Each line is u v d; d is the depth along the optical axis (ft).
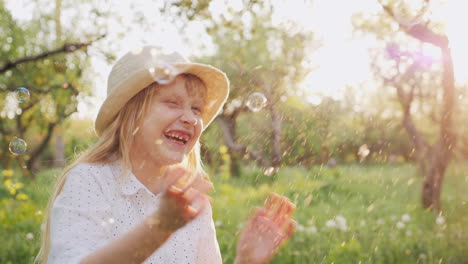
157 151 5.68
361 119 57.77
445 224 18.98
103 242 5.04
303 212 24.95
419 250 15.40
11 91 39.40
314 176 43.91
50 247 5.09
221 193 32.14
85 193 5.29
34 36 37.78
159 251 5.71
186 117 5.73
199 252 6.25
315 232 16.97
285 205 6.12
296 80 47.52
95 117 6.17
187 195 3.99
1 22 38.63
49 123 45.93
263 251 5.90
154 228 4.06
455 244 15.72
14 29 38.65
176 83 5.81
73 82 40.57
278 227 6.02
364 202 30.48
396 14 15.76
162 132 5.69
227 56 45.65
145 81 5.63
